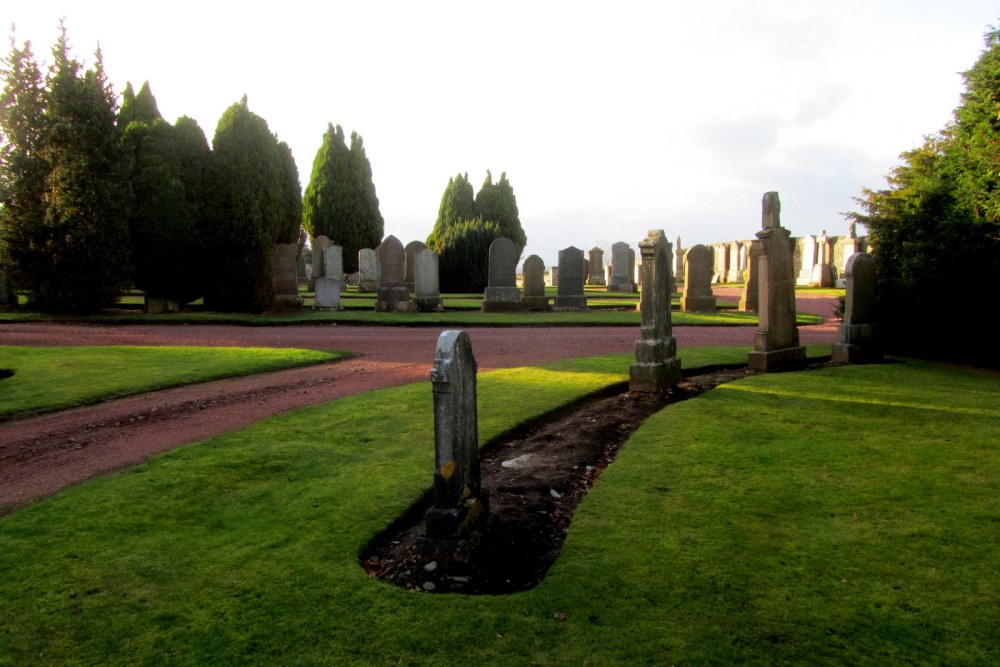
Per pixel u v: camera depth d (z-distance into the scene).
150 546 4.80
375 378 11.65
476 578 4.44
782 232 12.71
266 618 3.86
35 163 19.58
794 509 5.45
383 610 3.95
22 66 19.39
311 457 6.82
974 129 13.83
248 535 4.98
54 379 10.90
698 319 21.95
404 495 5.75
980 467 6.51
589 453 7.24
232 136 21.73
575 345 16.16
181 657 3.51
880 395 9.95
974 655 3.47
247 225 21.75
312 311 23.31
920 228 15.11
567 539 4.88
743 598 4.04
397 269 23.89
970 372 12.87
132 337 16.59
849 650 3.52
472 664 3.42
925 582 4.23
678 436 7.63
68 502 5.63
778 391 10.22
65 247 19.50
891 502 5.59
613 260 36.12
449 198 51.38
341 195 44.34
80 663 3.47
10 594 4.15
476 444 5.27
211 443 7.31
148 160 21.58
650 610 3.91
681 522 5.18
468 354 5.09
